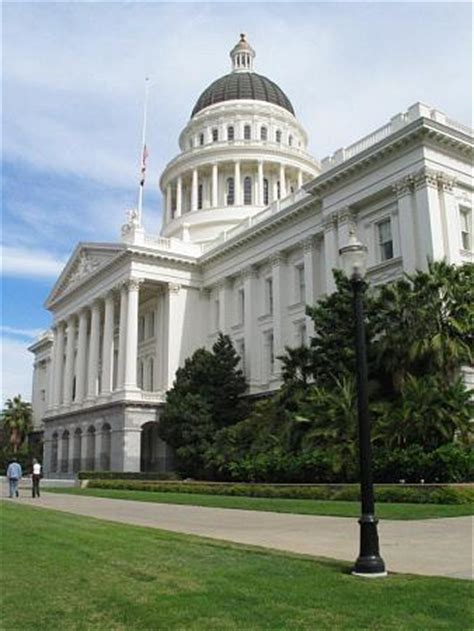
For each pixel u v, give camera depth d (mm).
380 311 31719
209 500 28297
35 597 8398
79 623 7113
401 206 37969
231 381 51625
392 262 38344
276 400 38094
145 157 68250
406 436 27469
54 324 79125
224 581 9180
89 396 65000
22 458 89812
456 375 29781
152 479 50125
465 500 21844
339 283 34094
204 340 62500
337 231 43250
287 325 51406
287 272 52656
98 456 60344
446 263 32500
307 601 7871
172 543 13492
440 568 10180
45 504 28609
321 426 31219
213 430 48469
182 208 80438
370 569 9516
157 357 63062
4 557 11820
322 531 15883
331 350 33719
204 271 63625
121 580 9453
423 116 36750
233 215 73188
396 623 6855
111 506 27016
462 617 7055
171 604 7828
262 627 6805
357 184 41875
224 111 82562
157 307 64875
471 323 29266
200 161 77375
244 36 98375
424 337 29156
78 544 13539
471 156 38781
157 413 57688
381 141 39031
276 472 33000
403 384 28906
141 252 60156
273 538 14523
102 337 69750
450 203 37031
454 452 25219
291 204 51031
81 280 69125
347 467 28500
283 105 87562
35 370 109562
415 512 19469
